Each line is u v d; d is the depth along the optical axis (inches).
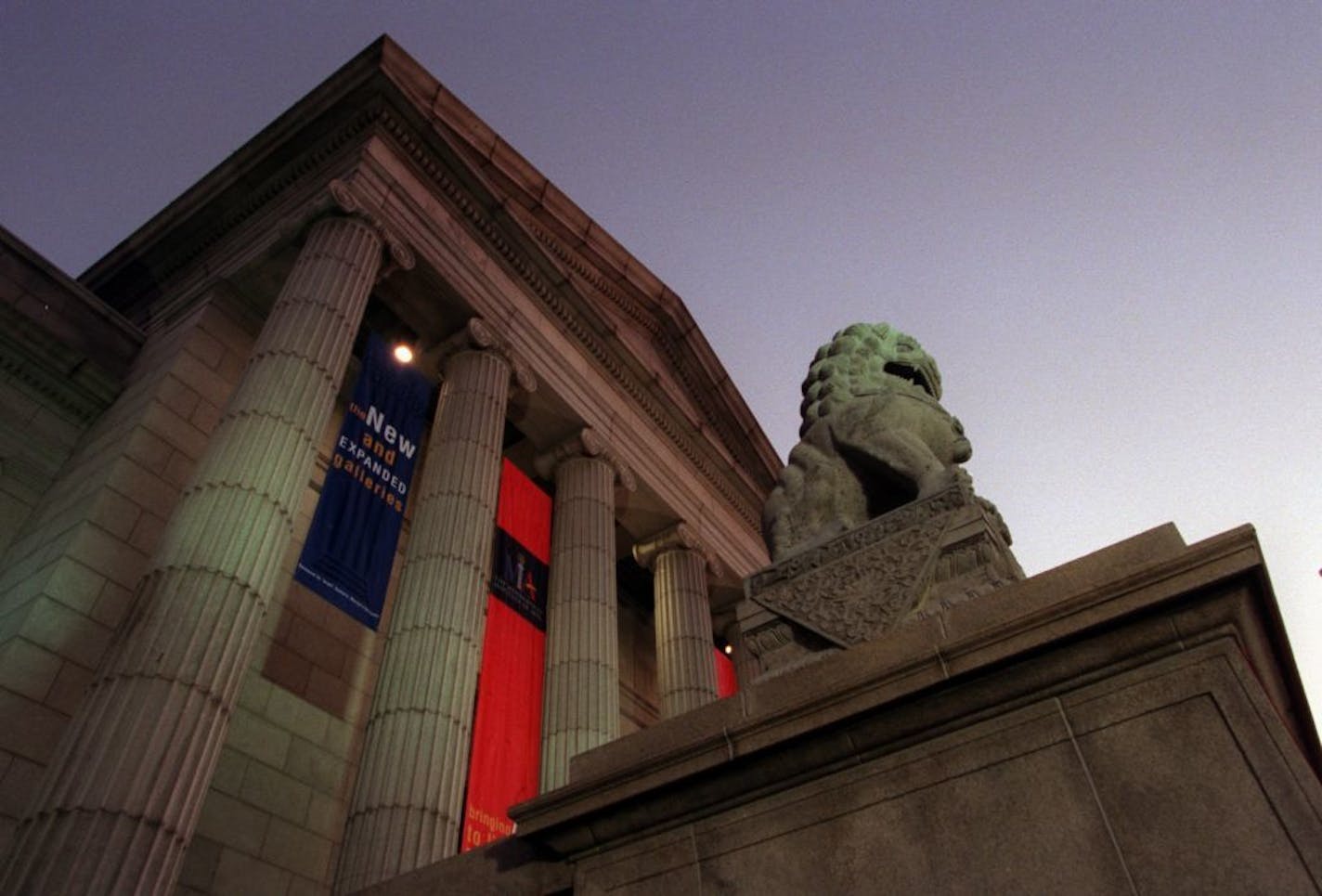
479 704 633.6
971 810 146.8
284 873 569.9
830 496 257.0
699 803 172.4
